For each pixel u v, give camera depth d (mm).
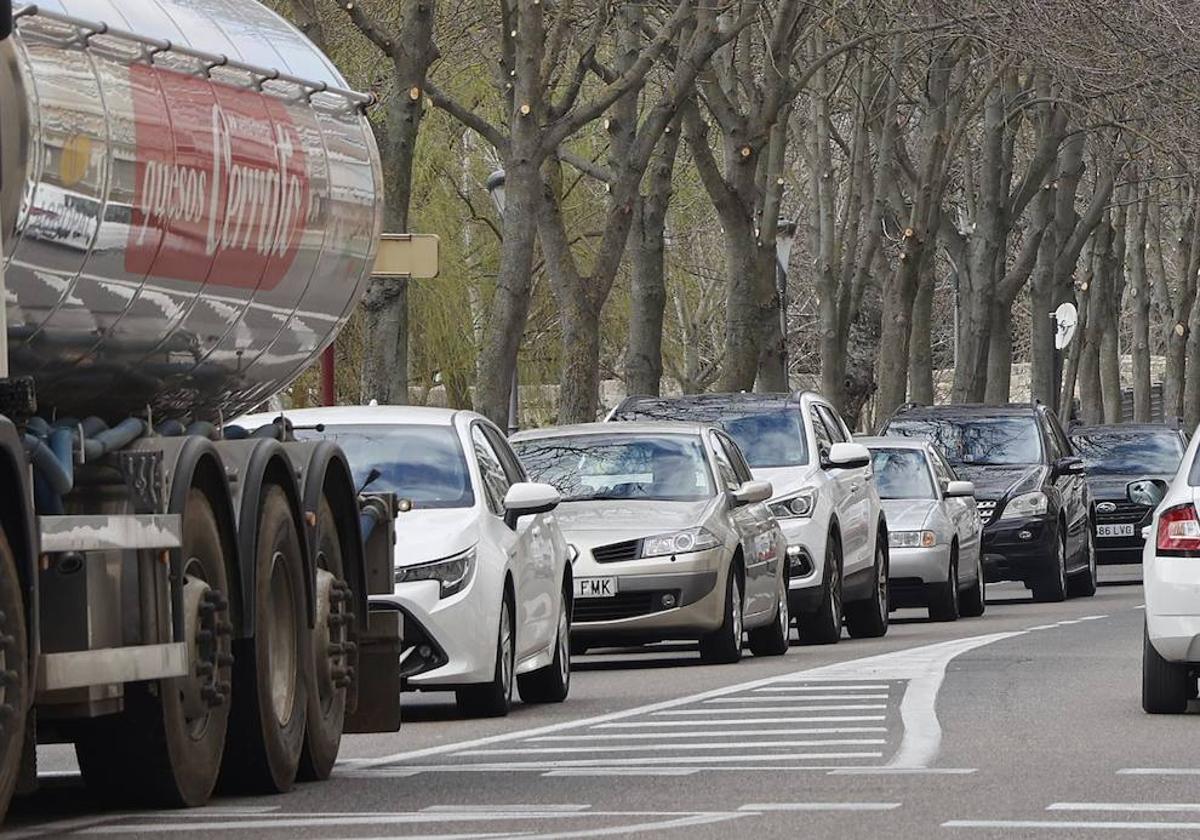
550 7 66562
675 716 33219
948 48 86938
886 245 104250
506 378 59438
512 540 35625
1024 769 25453
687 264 135125
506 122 64750
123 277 22547
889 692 36250
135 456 22281
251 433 27484
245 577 23984
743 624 45938
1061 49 72062
